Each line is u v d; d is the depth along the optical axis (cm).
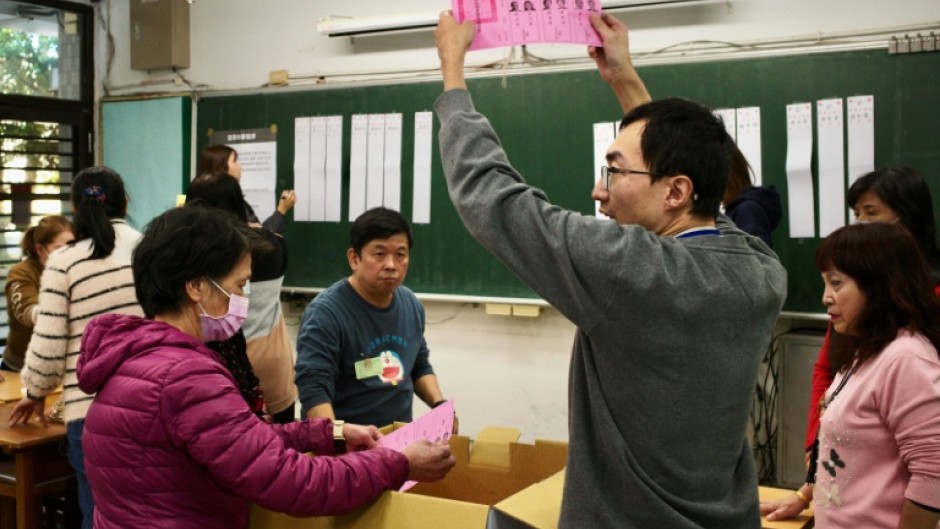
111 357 124
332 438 151
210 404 119
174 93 479
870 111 322
